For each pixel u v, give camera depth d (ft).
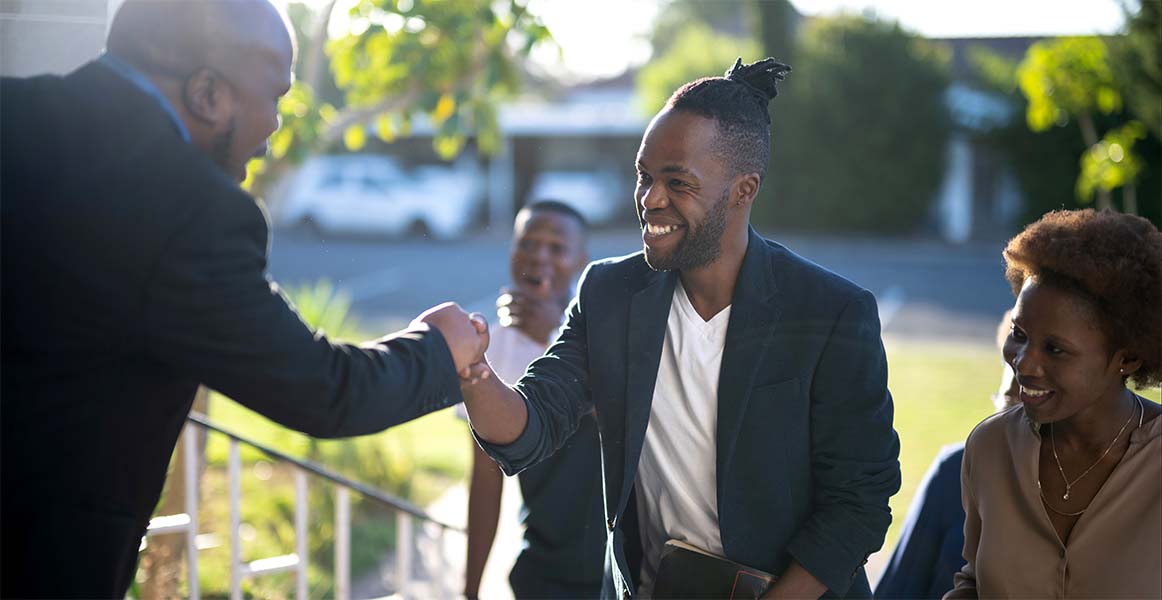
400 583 8.12
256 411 3.25
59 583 3.18
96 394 3.14
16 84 3.22
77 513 3.18
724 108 4.04
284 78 3.45
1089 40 8.36
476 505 6.46
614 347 4.52
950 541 5.13
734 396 4.25
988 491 4.21
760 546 4.36
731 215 4.17
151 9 3.24
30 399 3.10
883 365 4.32
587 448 5.28
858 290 4.32
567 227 6.11
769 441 4.25
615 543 4.57
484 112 11.37
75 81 3.21
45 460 3.14
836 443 4.24
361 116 9.45
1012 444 4.16
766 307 4.24
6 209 3.06
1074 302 3.79
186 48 3.24
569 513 5.41
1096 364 3.83
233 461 7.20
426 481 10.01
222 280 3.05
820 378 4.19
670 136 4.03
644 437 4.47
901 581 5.12
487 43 9.28
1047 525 4.04
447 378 3.62
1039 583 4.07
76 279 3.03
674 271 4.42
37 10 4.12
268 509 8.50
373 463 10.06
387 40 9.09
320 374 3.17
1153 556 3.88
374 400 3.31
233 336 3.07
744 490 4.32
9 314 3.07
